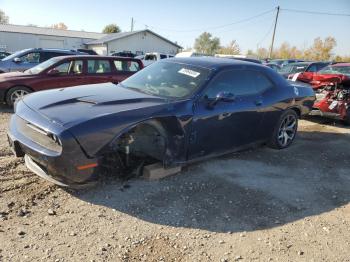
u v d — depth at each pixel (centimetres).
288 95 585
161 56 2547
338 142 697
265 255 310
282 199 418
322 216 385
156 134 426
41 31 4531
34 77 884
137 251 302
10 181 409
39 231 319
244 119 507
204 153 468
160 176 442
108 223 340
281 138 608
